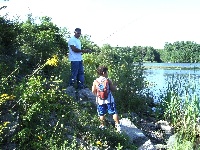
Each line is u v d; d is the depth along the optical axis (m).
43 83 5.05
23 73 5.89
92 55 9.54
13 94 4.52
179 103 6.84
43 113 4.45
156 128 6.36
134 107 7.04
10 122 4.16
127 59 7.52
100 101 5.16
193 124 5.98
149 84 8.03
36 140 4.09
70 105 5.12
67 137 4.38
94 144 4.43
